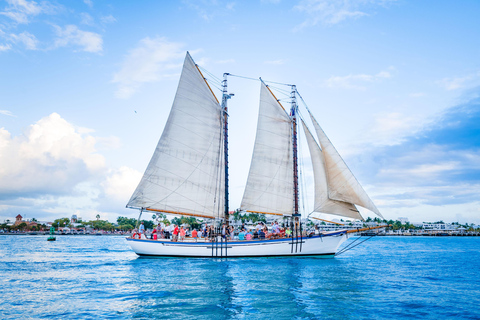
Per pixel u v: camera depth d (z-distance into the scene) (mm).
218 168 43281
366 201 35625
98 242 110000
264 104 41656
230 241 36844
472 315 16094
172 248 38156
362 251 64062
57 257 43062
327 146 37375
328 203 37562
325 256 37875
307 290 21125
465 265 36906
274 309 16812
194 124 41875
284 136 42250
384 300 18812
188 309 16688
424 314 16250
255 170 40750
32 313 15930
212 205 42281
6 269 30672
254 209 40375
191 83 41562
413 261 41375
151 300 18438
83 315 15641
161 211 39969
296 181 41875
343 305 17672
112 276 26188
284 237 37000
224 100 44875
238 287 21844
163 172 40094
